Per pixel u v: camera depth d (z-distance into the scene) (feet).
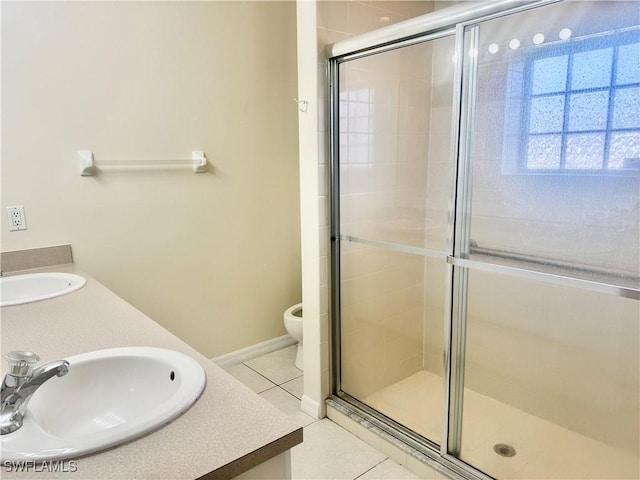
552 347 6.54
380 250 7.39
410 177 6.70
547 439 6.41
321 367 7.37
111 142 7.10
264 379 8.78
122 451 2.49
